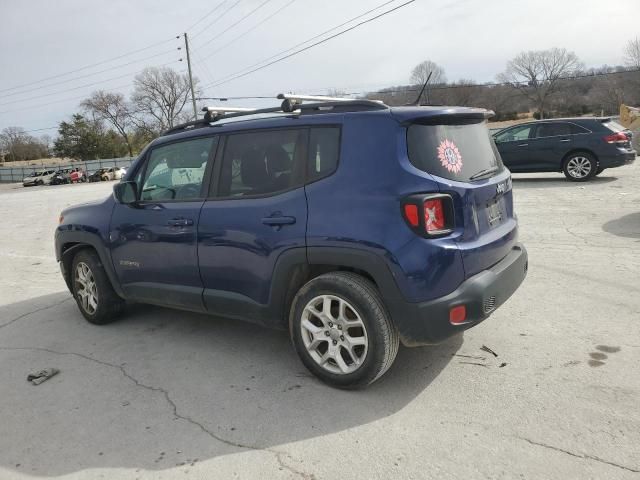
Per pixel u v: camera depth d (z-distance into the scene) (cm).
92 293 496
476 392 322
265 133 363
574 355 360
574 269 555
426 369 357
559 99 5600
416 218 296
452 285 304
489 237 337
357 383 328
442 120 330
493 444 270
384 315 313
